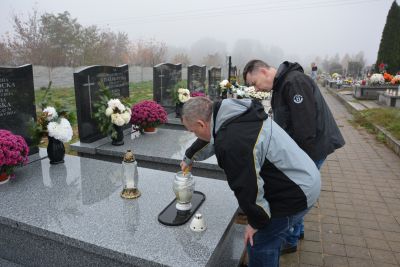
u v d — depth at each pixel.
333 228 3.58
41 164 3.63
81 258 2.24
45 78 17.08
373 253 3.13
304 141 2.56
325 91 23.50
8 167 3.00
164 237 2.19
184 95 6.37
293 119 2.60
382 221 3.74
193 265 1.92
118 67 5.11
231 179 1.79
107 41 25.84
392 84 15.02
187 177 2.46
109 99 4.56
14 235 2.47
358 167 5.70
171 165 4.04
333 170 5.53
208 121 1.94
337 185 4.83
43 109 3.69
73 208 2.59
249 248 2.16
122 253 2.02
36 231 2.31
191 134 5.23
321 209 4.03
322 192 4.55
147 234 2.22
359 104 13.30
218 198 2.78
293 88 2.60
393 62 21.12
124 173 2.77
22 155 3.14
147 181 3.13
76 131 7.64
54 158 3.61
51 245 2.33
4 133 3.05
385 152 6.70
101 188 2.99
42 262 2.42
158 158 4.03
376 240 3.35
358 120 10.24
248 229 1.98
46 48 22.05
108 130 4.41
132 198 2.75
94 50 24.22
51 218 2.43
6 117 3.55
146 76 25.33
